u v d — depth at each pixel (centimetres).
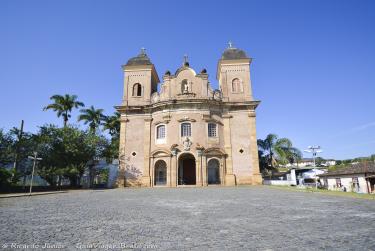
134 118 3941
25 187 3042
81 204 1470
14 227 819
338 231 735
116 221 909
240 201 1522
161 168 3794
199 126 3647
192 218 960
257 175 3566
